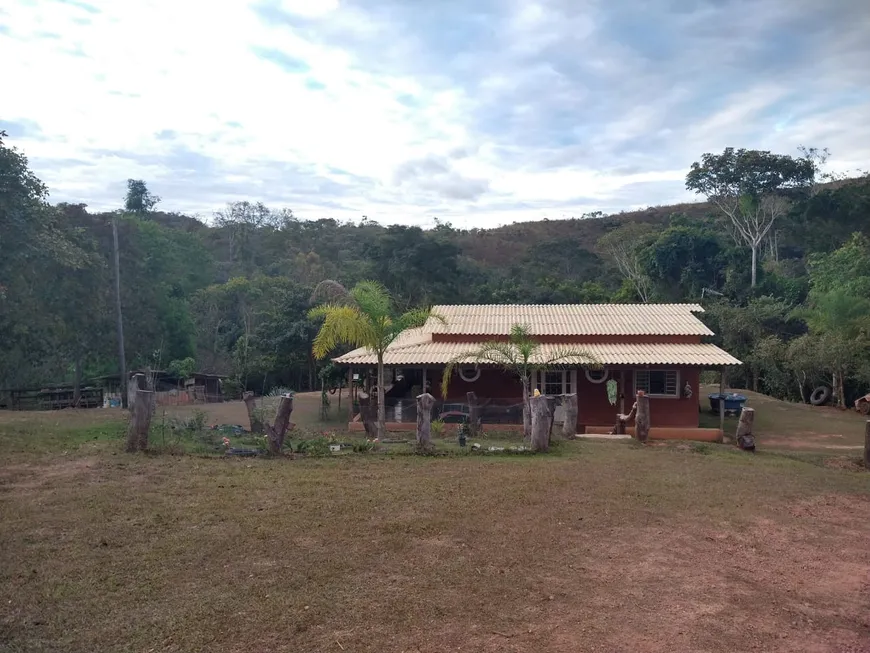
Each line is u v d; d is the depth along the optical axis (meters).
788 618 5.29
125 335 28.72
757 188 45.50
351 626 4.86
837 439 17.36
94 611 5.00
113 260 27.58
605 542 7.01
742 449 14.02
